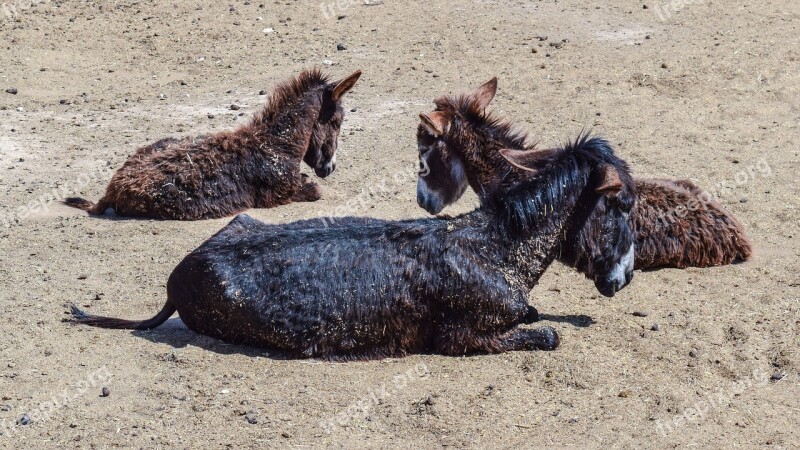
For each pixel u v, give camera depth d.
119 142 17.61
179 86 20.45
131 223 14.38
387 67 20.75
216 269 10.39
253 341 10.45
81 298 11.80
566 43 21.34
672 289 11.85
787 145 16.47
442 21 22.94
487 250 10.42
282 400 9.53
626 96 18.73
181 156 14.80
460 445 8.80
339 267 10.35
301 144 15.38
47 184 15.87
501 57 20.81
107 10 24.00
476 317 10.33
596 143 10.59
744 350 10.33
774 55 20.06
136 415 9.32
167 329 10.95
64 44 22.38
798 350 10.30
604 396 9.59
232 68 21.22
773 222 13.79
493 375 9.98
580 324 11.02
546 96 18.81
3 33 22.64
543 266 10.59
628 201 10.59
